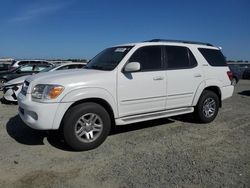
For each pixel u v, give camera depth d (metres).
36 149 5.25
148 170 4.31
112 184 3.87
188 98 6.72
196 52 7.01
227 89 7.57
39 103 4.95
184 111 6.72
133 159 4.76
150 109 6.07
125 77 5.62
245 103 10.85
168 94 6.29
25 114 5.20
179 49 6.70
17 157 4.86
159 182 3.91
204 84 6.99
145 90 5.89
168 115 6.41
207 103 7.16
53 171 4.29
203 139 5.89
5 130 6.49
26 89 5.49
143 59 6.00
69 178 4.06
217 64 7.42
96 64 6.17
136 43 6.16
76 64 11.84
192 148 5.32
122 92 5.57
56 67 11.49
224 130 6.60
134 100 5.77
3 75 14.74
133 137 6.00
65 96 4.95
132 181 3.95
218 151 5.17
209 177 4.08
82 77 5.20
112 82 5.44
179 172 4.24
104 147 5.37
